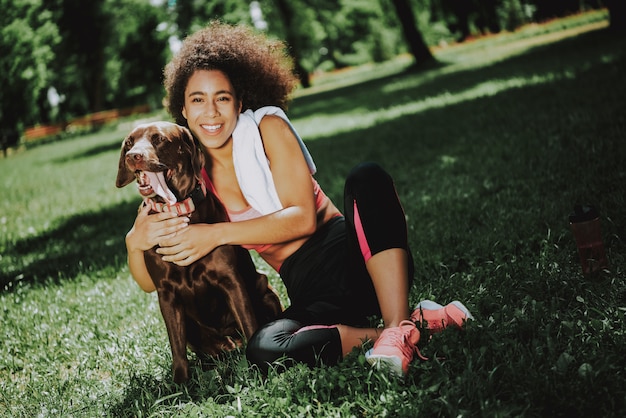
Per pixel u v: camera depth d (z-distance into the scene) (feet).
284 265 9.40
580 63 43.24
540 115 26.18
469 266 12.29
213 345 10.08
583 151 18.29
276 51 10.57
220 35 9.77
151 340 11.14
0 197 37.70
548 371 7.27
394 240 8.48
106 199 31.30
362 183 8.66
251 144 9.06
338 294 8.92
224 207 9.67
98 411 8.79
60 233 24.32
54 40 95.55
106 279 16.02
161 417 8.24
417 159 24.56
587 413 6.66
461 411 6.79
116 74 148.77
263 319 10.14
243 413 7.80
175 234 8.84
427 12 116.47
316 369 8.00
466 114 32.94
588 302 9.09
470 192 17.60
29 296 15.65
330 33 150.82
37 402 9.53
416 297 10.65
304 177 9.09
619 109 23.06
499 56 75.77
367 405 7.46
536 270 10.62
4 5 85.81
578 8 100.01
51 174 48.42
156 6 138.92
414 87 59.93
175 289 9.14
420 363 8.00
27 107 93.66
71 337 12.21
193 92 9.00
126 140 8.89
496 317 8.96
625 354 7.51
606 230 11.93
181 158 8.93
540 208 14.33
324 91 92.48
